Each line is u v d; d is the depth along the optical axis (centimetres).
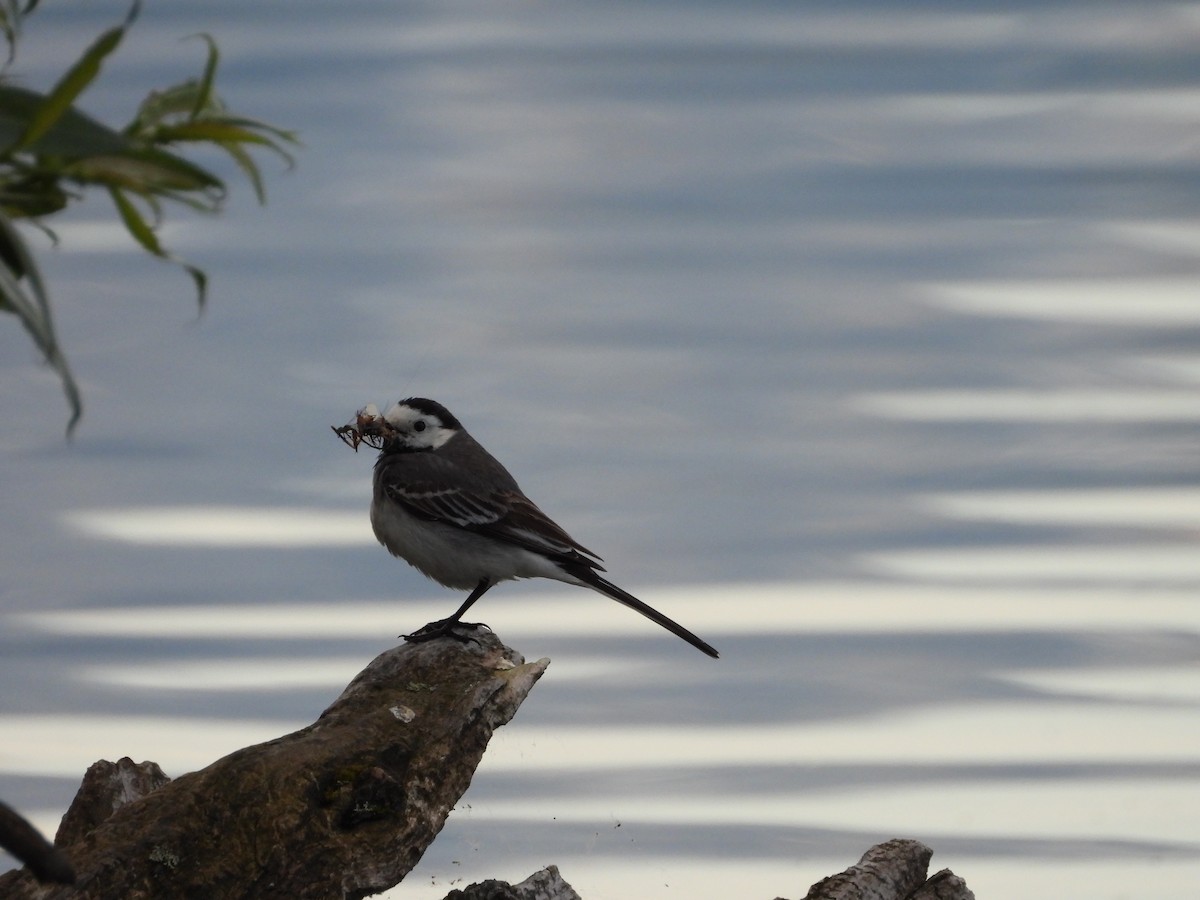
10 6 516
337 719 887
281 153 550
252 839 797
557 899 869
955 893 897
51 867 593
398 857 828
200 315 534
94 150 488
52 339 466
